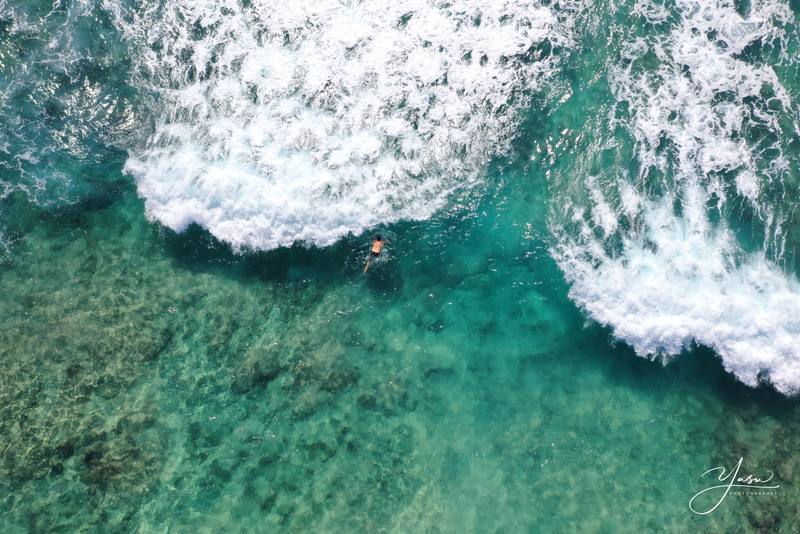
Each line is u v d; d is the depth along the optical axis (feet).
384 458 37.99
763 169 42.65
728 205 41.91
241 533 35.88
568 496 36.86
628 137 43.55
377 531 36.09
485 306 41.24
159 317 40.75
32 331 39.99
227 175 42.73
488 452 38.09
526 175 43.32
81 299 41.06
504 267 41.75
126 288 41.45
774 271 40.29
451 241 42.22
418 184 43.01
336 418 38.81
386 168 43.11
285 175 42.75
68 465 36.76
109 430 37.70
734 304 39.29
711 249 40.83
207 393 39.04
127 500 36.32
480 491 37.11
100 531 35.58
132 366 39.40
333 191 42.57
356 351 40.32
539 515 36.42
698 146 43.14
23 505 35.81
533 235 42.16
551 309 40.98
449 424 38.75
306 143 43.52
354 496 37.01
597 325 40.37
